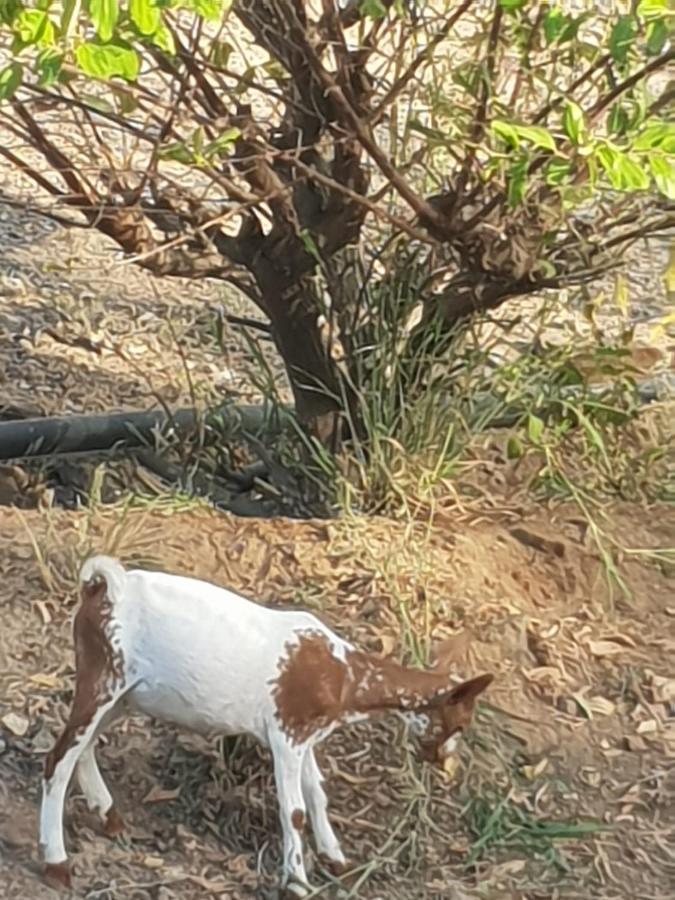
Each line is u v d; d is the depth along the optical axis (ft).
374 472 14.42
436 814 11.32
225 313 18.66
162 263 13.88
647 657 13.00
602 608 13.58
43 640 12.25
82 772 10.62
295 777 10.22
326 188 13.32
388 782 11.42
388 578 13.21
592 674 12.73
